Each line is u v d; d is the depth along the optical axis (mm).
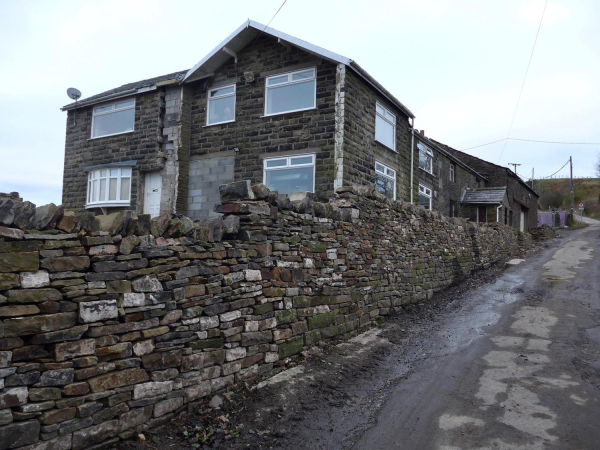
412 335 8227
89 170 17578
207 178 15555
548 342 7672
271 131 14375
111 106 17672
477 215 26141
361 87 14188
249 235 5633
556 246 23969
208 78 15828
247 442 4273
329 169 13219
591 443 4340
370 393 5613
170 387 4371
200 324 4770
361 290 8312
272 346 5832
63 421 3482
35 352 3373
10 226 3262
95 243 3791
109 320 3875
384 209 9625
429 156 21781
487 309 10258
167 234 4547
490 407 5176
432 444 4359
